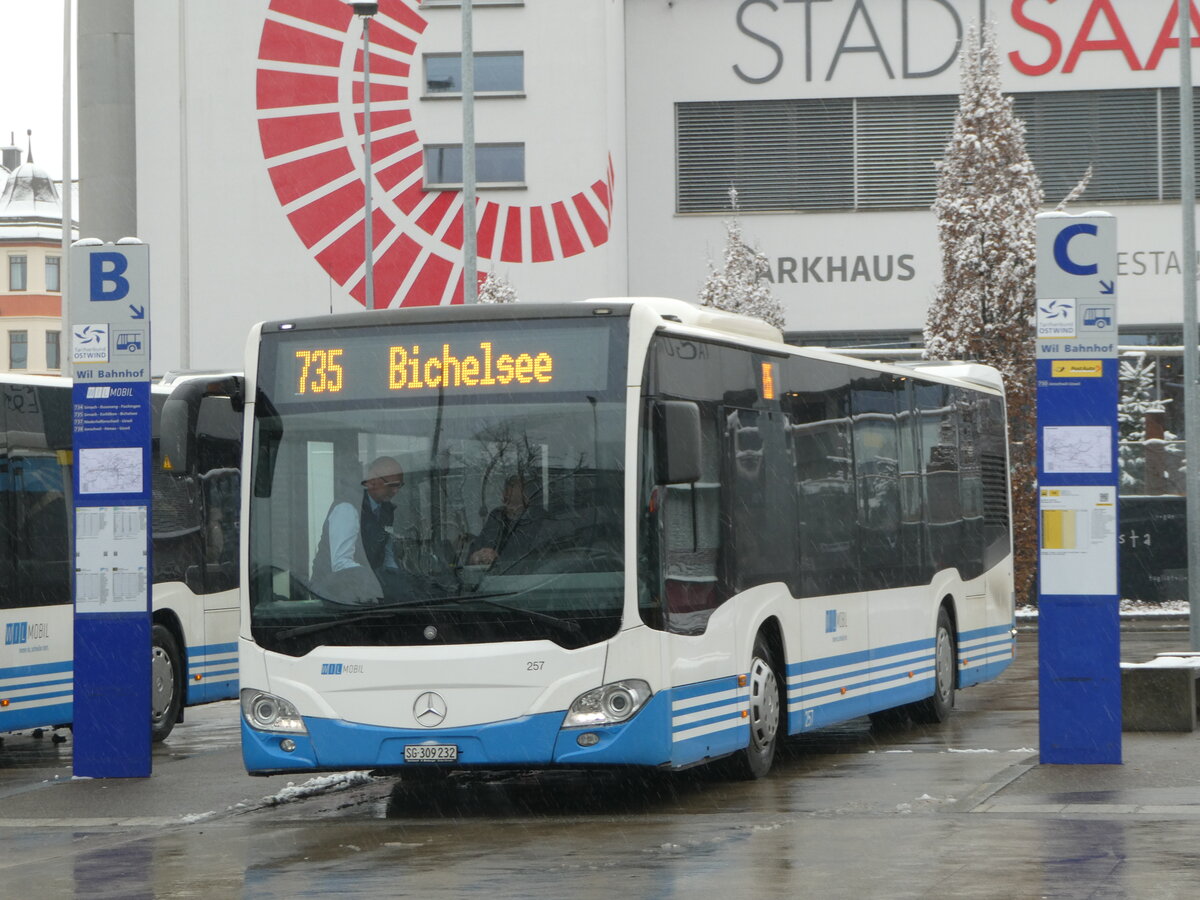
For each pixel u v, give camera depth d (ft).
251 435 45.60
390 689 43.42
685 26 183.73
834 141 182.29
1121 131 180.04
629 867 35.76
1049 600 49.85
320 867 37.29
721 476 47.91
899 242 181.37
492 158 173.68
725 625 47.50
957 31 180.24
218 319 177.27
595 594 43.06
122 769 54.34
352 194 175.94
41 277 372.17
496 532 43.65
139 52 178.19
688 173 184.24
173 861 39.11
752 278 154.20
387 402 44.78
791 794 47.39
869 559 59.52
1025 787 45.65
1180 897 30.60
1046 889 31.55
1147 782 46.14
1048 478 49.75
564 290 172.55
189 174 177.68
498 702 42.93
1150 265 179.52
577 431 43.83
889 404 62.75
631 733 42.80
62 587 62.18
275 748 44.29
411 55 174.29
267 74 176.45
